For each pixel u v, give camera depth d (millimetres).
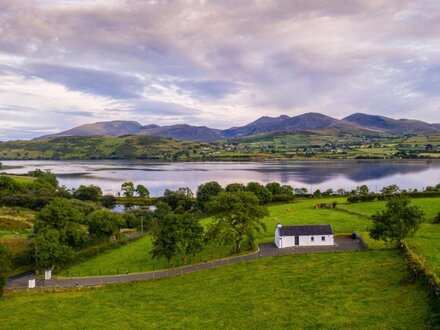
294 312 61719
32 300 74938
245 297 69750
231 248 107812
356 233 111125
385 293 65375
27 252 100125
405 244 90375
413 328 52188
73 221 113812
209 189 195000
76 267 101375
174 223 98500
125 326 61125
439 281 62438
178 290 76312
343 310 60625
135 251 113812
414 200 158875
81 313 67375
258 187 186625
